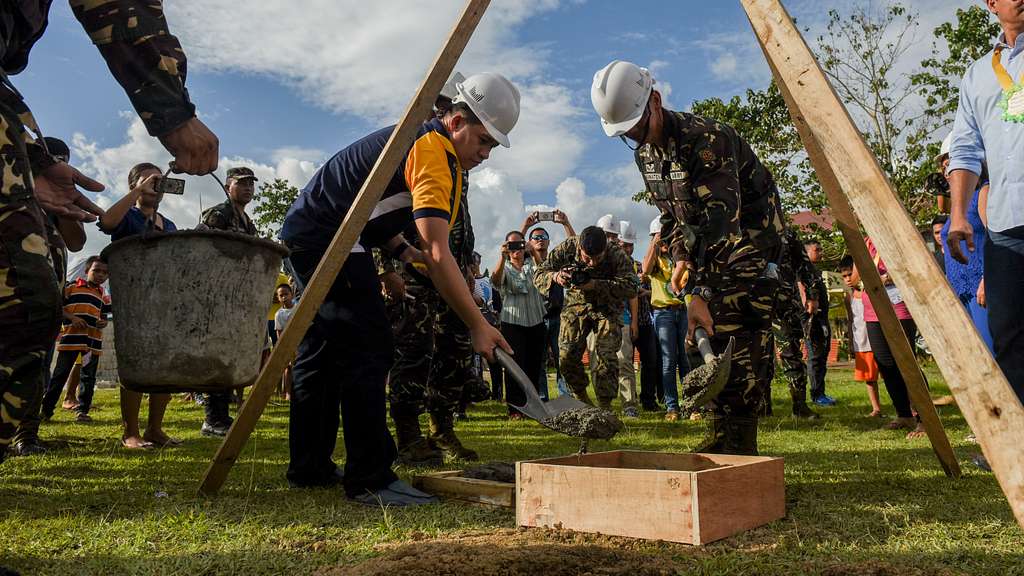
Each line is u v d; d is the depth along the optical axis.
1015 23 3.22
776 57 1.83
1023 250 3.11
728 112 22.30
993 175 3.22
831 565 1.82
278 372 2.75
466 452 4.29
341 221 3.03
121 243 2.24
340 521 2.48
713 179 3.29
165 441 4.99
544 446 4.82
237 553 2.06
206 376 2.27
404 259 3.29
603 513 2.24
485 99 3.01
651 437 5.33
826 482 3.14
